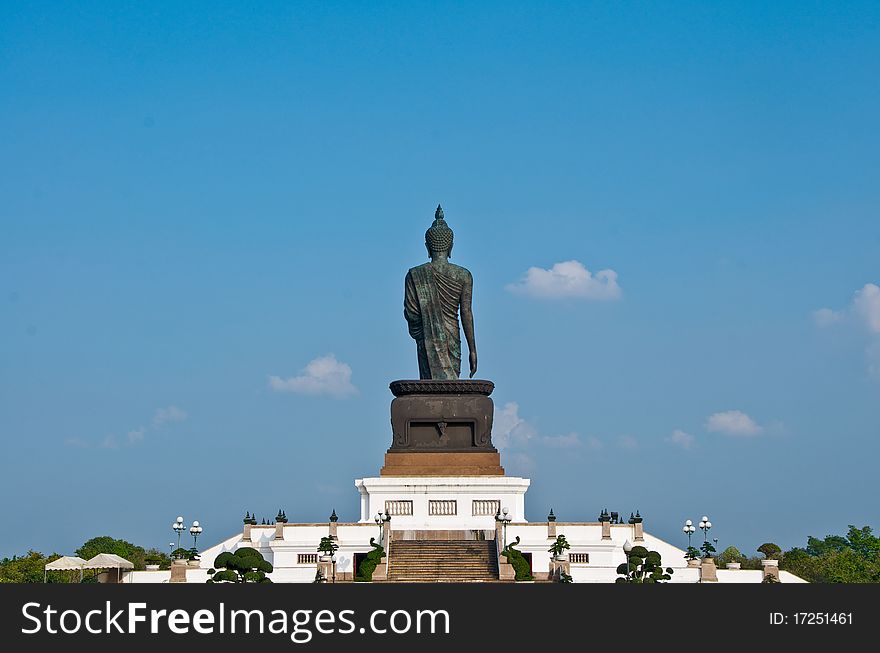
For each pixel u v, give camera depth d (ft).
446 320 440.86
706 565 381.81
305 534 392.27
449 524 402.11
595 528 388.78
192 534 401.49
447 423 421.59
